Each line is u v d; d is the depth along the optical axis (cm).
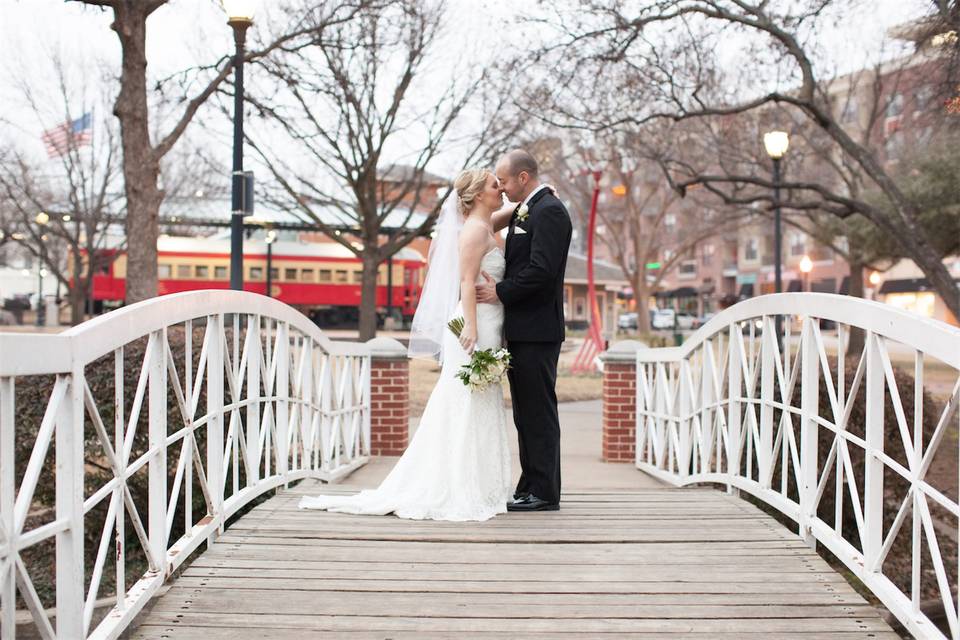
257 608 348
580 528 478
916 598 319
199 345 765
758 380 757
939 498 298
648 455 915
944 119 1290
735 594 370
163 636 321
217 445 450
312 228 2898
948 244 2272
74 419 286
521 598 362
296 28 1681
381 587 373
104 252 4012
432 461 509
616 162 2572
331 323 4688
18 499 256
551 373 528
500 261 530
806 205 1551
